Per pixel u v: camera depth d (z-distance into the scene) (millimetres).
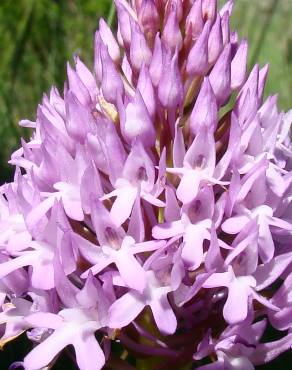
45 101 68
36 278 60
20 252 62
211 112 62
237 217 61
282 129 70
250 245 60
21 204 63
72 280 65
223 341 59
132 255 59
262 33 113
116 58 69
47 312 61
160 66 63
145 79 63
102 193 61
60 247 60
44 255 62
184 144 64
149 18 65
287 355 89
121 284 58
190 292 59
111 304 59
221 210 61
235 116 61
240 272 61
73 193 62
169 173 63
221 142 65
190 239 59
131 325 64
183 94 64
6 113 116
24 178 65
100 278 60
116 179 62
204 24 66
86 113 63
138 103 62
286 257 62
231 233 60
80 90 66
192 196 59
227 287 63
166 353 63
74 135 64
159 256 59
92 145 62
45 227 62
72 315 60
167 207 61
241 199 61
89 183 61
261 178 62
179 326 65
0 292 65
